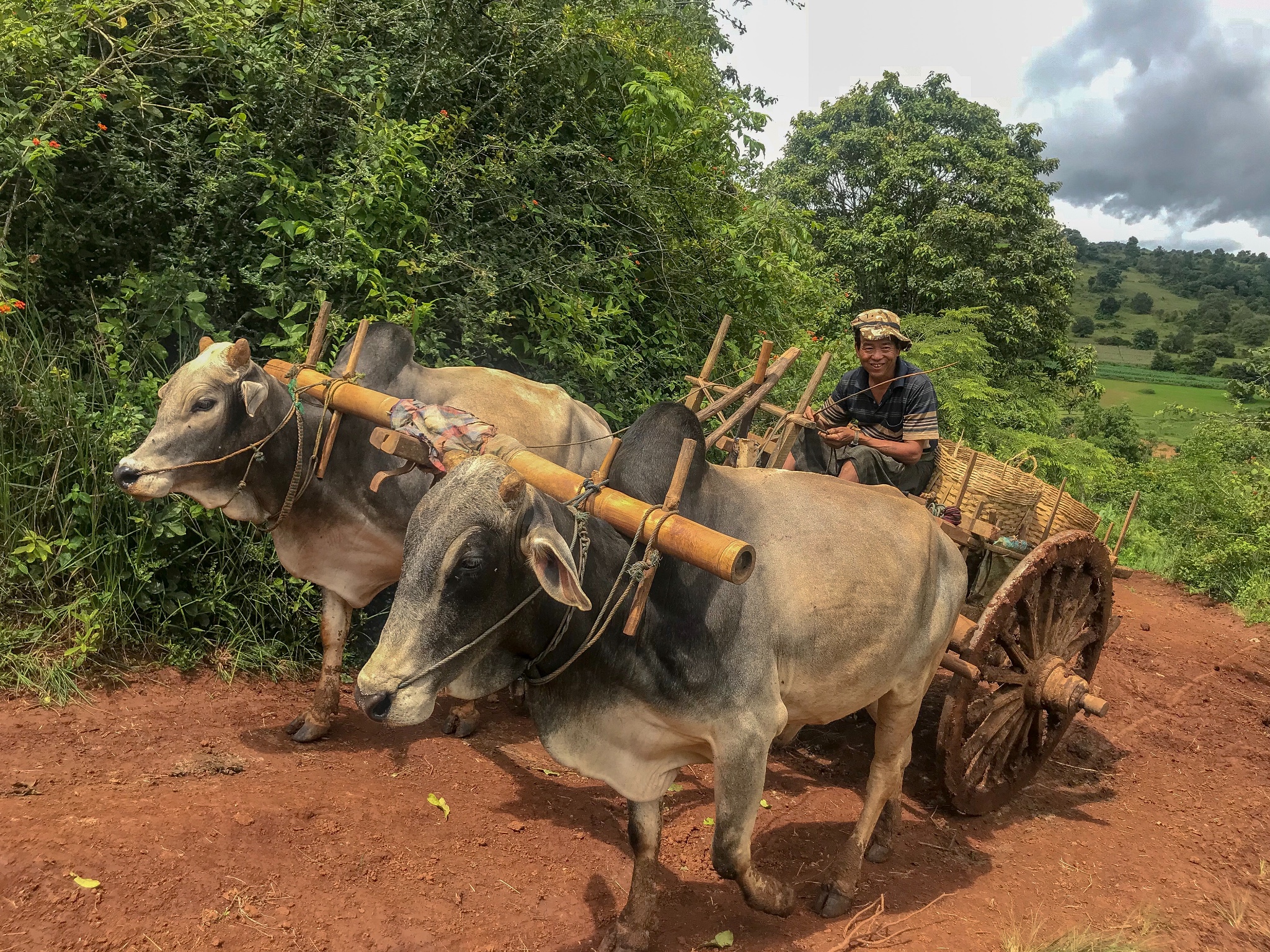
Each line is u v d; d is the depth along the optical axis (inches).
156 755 148.9
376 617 210.2
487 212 250.2
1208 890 155.9
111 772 139.9
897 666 137.4
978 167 754.2
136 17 216.4
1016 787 178.2
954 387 543.5
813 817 168.1
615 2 302.0
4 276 179.5
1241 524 442.0
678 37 368.2
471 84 258.5
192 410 147.1
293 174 211.3
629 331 269.1
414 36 249.3
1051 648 179.9
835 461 188.7
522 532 97.7
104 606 172.7
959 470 197.2
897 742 145.1
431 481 163.9
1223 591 400.5
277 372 162.4
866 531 132.8
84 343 188.9
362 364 165.2
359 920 115.0
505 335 247.0
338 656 167.6
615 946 118.6
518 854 139.9
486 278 221.1
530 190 254.8
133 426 179.3
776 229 316.5
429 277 222.2
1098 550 179.5
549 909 127.7
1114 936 132.9
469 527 95.3
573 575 91.0
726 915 133.4
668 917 131.0
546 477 109.0
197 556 189.2
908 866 155.6
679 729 114.9
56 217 193.3
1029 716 178.4
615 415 246.2
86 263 201.9
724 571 95.0
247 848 122.7
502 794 158.6
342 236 203.0
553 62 263.0
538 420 179.0
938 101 920.3
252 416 151.5
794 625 122.3
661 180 295.1
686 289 295.3
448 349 233.3
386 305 204.7
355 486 161.2
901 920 137.1
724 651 114.3
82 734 151.6
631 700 112.0
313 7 233.0
